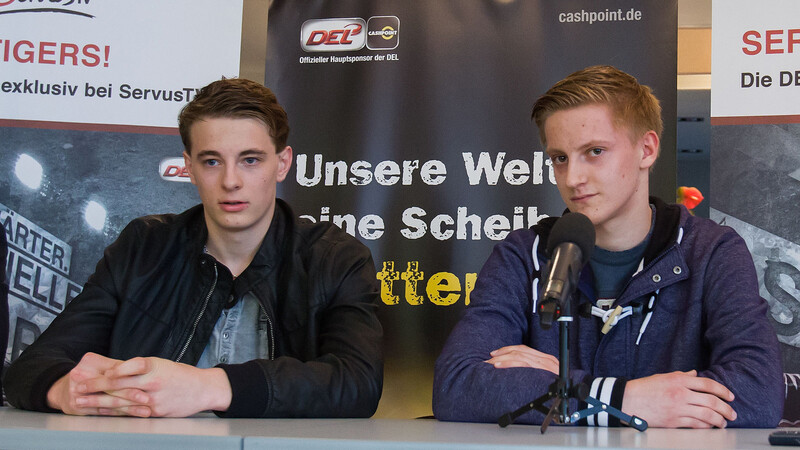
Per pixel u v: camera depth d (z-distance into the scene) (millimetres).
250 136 2047
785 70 2672
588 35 2799
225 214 2057
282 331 2146
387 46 2904
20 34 2854
